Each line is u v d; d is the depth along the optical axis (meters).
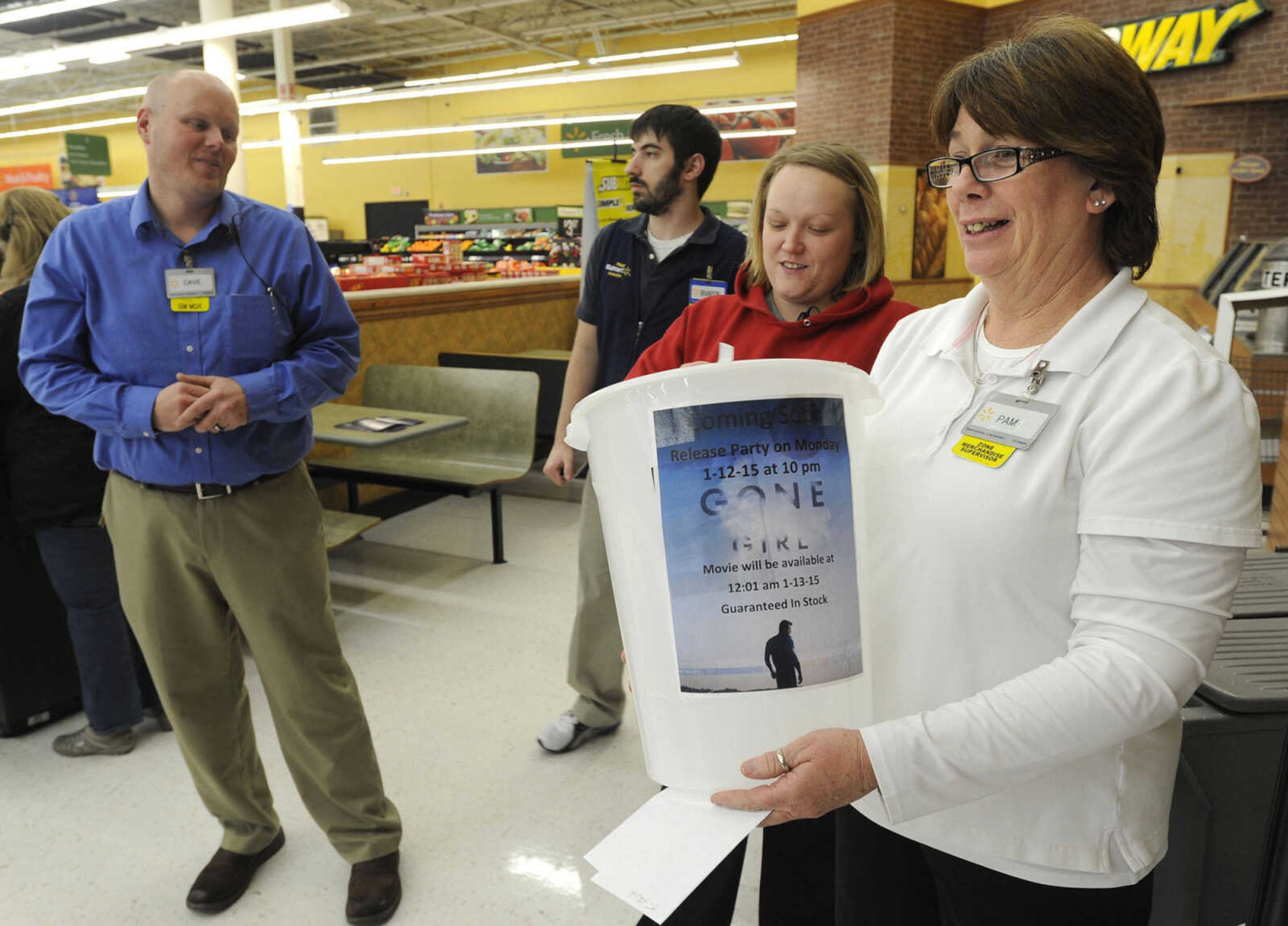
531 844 2.07
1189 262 7.77
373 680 2.88
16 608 2.49
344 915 1.84
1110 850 0.84
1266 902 0.71
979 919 0.91
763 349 1.42
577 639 2.40
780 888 1.27
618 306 2.28
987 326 0.92
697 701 0.72
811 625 0.72
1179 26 7.58
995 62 0.80
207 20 11.89
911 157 10.10
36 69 11.63
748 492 0.70
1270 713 1.20
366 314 4.74
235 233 1.70
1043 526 0.80
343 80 21.95
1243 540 0.72
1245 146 7.41
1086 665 0.72
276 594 1.72
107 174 18.94
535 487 5.11
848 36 10.12
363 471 4.08
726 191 18.78
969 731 0.71
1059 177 0.79
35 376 1.67
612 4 16.97
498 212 21.36
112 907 1.87
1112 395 0.78
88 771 2.38
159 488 1.67
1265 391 2.36
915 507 0.88
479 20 17.64
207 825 2.16
